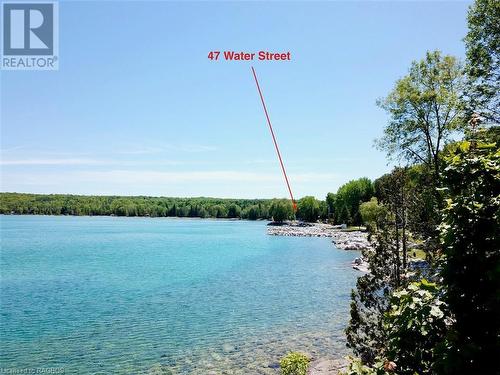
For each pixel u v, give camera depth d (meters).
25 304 31.88
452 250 5.83
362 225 119.50
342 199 132.62
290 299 32.62
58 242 89.44
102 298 33.94
